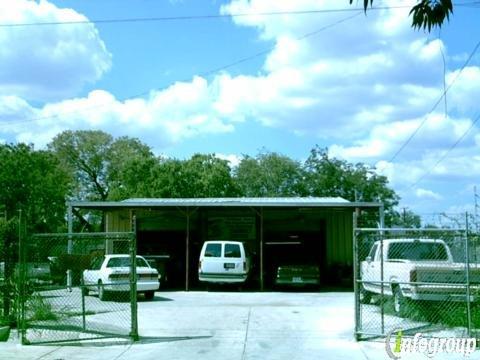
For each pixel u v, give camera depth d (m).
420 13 5.14
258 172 55.81
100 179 56.94
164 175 46.03
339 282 25.91
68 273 13.80
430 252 14.56
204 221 27.02
